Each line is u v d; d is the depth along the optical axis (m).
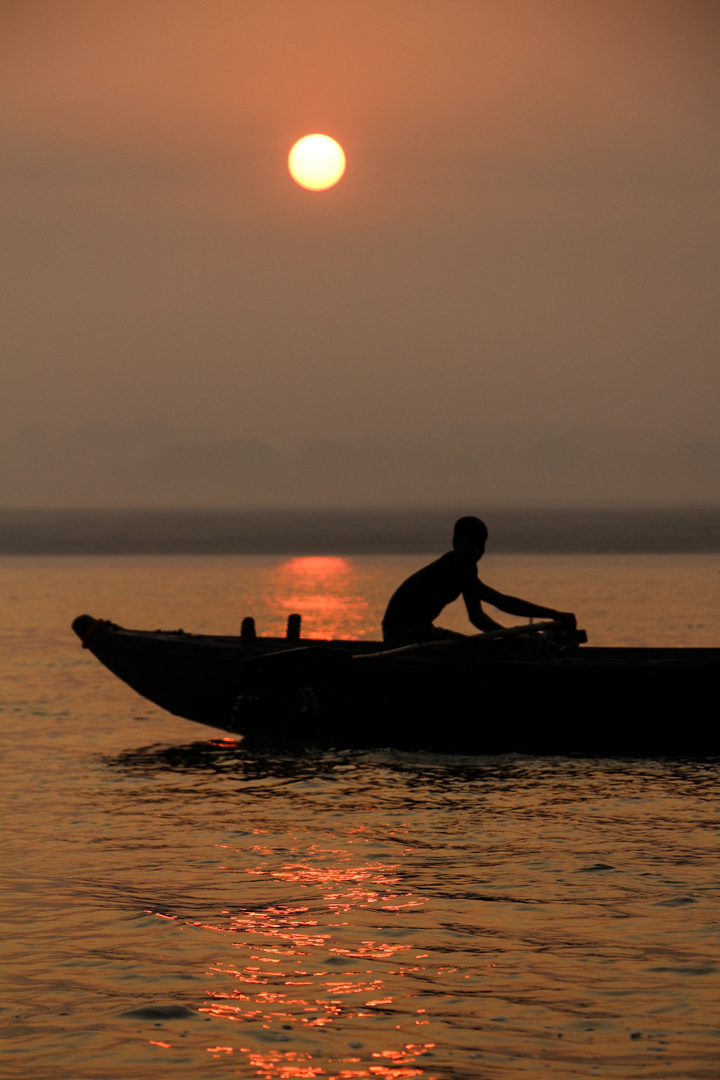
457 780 34.91
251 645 43.88
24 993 17.52
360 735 40.50
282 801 31.89
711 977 17.97
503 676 38.75
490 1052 15.32
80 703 50.03
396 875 24.09
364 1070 14.77
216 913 21.52
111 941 19.94
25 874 24.28
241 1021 16.39
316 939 19.98
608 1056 15.16
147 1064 14.95
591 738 38.62
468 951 19.31
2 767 36.81
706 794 32.59
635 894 22.50
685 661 37.62
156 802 31.73
